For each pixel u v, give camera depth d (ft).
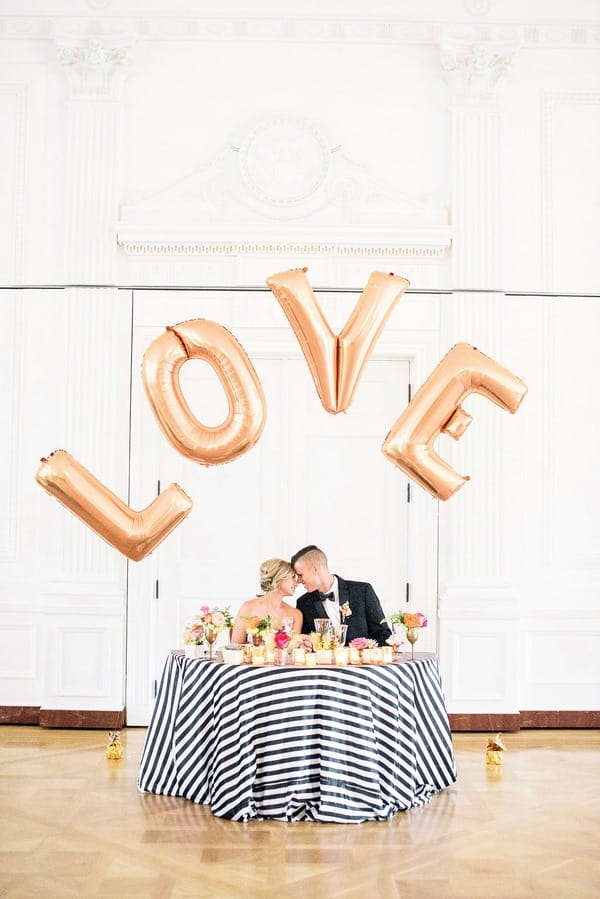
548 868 12.92
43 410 23.17
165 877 12.48
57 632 22.39
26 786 16.89
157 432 23.09
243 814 14.78
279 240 22.90
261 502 23.13
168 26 23.41
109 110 23.34
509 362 23.41
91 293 23.04
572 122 23.81
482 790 16.90
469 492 22.84
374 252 23.18
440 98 23.67
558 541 23.18
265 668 15.20
